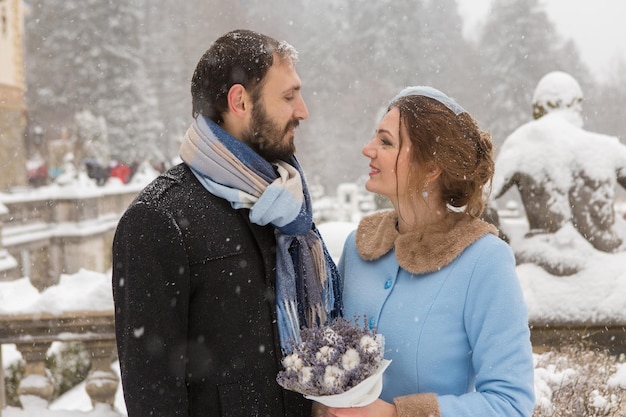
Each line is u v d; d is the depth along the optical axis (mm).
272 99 1854
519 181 5000
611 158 4859
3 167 21422
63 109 41406
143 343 1664
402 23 46219
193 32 47969
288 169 1918
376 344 1641
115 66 40969
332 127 45438
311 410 1890
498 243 1835
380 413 1687
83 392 6371
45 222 14156
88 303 3811
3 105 21703
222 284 1769
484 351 1759
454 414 1671
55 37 41969
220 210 1803
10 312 3809
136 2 44000
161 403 1662
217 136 1824
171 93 46688
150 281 1672
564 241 4766
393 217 2080
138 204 1731
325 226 4918
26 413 3893
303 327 1832
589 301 4504
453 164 1852
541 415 3027
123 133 39562
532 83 41719
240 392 1787
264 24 49656
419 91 1939
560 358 3795
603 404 3242
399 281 1933
